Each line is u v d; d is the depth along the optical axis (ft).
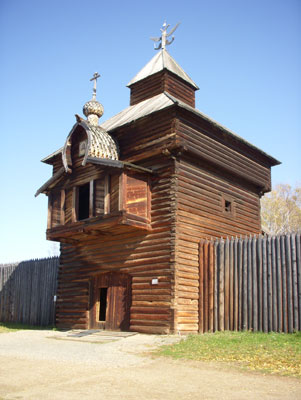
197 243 57.98
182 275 54.29
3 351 41.04
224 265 55.06
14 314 84.79
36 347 44.29
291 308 48.21
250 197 73.15
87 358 36.73
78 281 66.13
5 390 25.90
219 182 65.57
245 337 45.06
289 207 179.73
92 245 65.00
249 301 51.65
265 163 77.25
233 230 66.33
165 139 58.44
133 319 56.24
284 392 25.40
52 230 64.44
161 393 25.27
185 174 58.95
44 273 80.94
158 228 56.80
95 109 71.82
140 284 56.80
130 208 56.03
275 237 51.31
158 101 66.74
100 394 25.03
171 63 79.05
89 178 60.95
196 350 39.19
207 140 63.00
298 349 37.27
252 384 27.35
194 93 80.79
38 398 24.12
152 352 39.70
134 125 63.21
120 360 35.76
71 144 64.54
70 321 65.98
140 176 58.18
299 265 48.65
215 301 54.44
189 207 58.23
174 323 51.98
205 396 24.59
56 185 66.18
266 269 51.21
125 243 60.13
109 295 61.05
